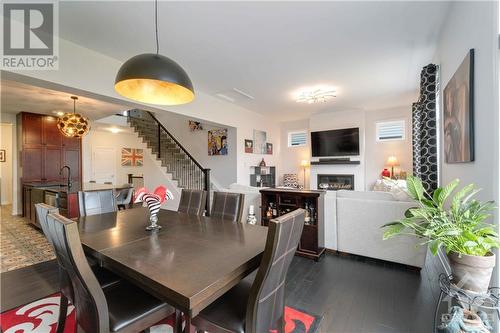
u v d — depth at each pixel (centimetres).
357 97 530
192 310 99
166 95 210
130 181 780
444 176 271
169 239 167
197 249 147
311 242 314
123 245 154
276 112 681
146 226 203
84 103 464
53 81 266
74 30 258
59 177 609
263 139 726
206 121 508
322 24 254
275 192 349
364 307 207
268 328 123
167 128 775
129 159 853
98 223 214
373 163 662
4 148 760
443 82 270
